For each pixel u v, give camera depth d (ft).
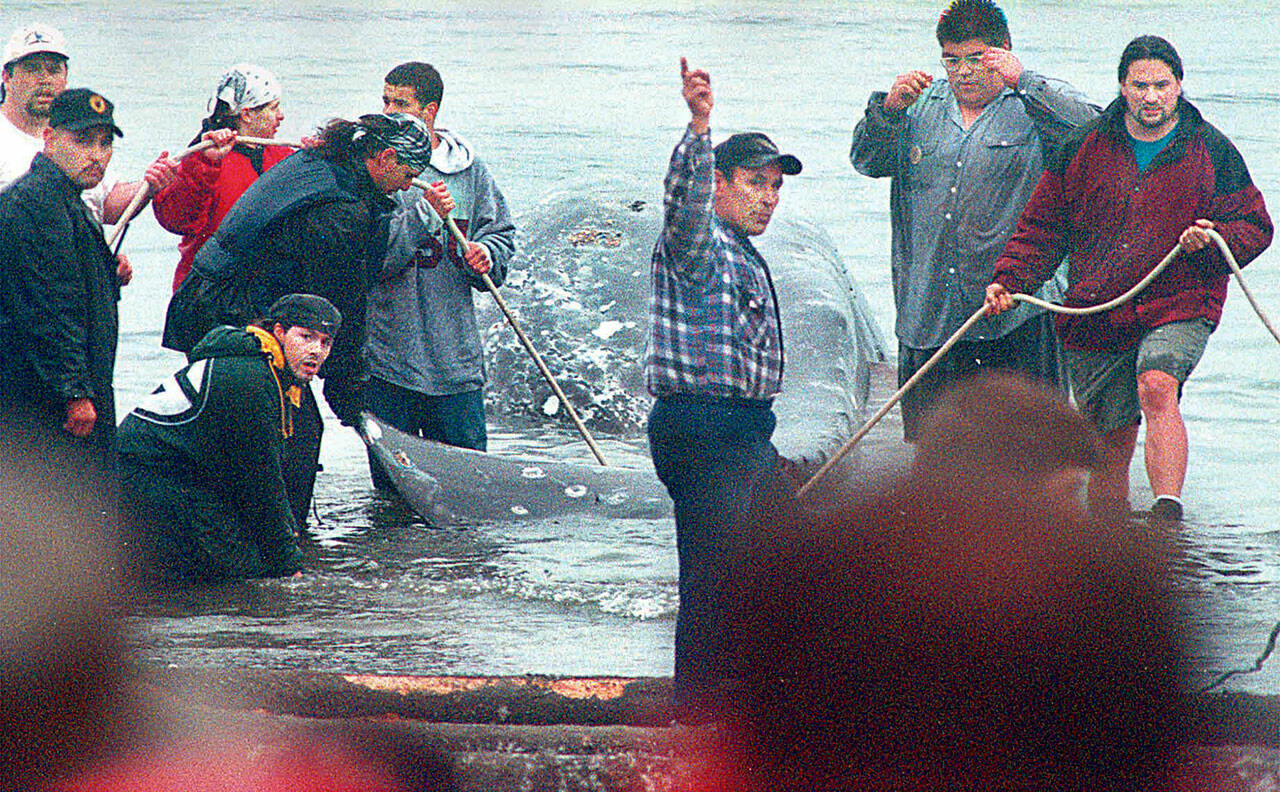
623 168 205.67
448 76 334.65
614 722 56.85
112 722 54.90
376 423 88.22
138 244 168.55
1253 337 129.29
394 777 53.06
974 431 50.06
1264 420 106.32
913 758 52.70
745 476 57.31
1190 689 53.78
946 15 89.20
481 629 65.31
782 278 119.03
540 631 65.10
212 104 91.25
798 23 511.40
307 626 65.82
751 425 57.57
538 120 260.62
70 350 69.26
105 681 57.67
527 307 119.34
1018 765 52.13
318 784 52.65
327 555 78.74
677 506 57.88
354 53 395.96
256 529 74.13
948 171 89.66
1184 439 83.66
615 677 57.57
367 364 90.43
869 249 163.94
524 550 79.51
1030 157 88.58
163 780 52.29
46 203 68.64
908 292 92.22
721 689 55.72
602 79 331.98
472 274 93.76
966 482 50.90
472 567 76.33
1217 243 81.46
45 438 70.03
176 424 73.41
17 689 56.13
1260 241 83.15
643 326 118.01
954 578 51.88
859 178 206.59
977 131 89.25
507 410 115.34
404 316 92.22
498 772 53.52
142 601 69.51
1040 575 52.19
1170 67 82.74
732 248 57.82
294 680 57.82
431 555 78.64
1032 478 50.34
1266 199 184.55
